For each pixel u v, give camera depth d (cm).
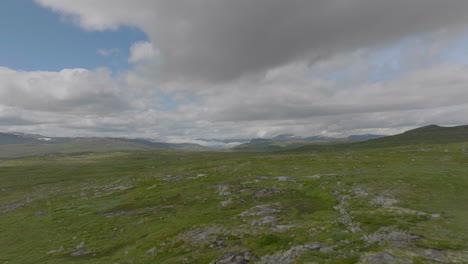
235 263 1938
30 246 3494
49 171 15862
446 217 2541
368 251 1780
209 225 3094
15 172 15475
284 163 9762
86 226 4188
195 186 6569
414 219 2528
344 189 4547
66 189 9056
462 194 3612
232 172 8219
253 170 8269
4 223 4947
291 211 3559
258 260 1925
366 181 4972
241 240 2433
